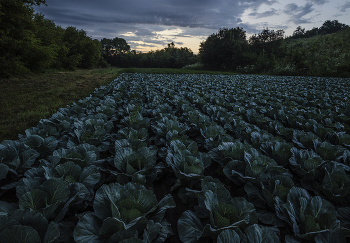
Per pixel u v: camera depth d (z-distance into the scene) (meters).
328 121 5.54
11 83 15.75
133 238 1.61
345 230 1.89
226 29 61.00
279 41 53.31
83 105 6.50
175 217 2.83
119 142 3.50
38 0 21.03
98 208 2.01
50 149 3.43
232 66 52.88
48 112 7.06
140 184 2.57
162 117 5.29
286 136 4.50
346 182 2.62
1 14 17.97
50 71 31.09
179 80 18.28
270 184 2.62
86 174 2.58
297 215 2.19
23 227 1.55
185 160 2.96
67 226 2.04
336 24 103.38
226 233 1.72
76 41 49.56
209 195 2.16
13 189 2.98
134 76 21.55
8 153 2.88
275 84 17.23
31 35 22.78
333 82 19.48
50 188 2.08
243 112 6.67
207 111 6.61
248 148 3.38
